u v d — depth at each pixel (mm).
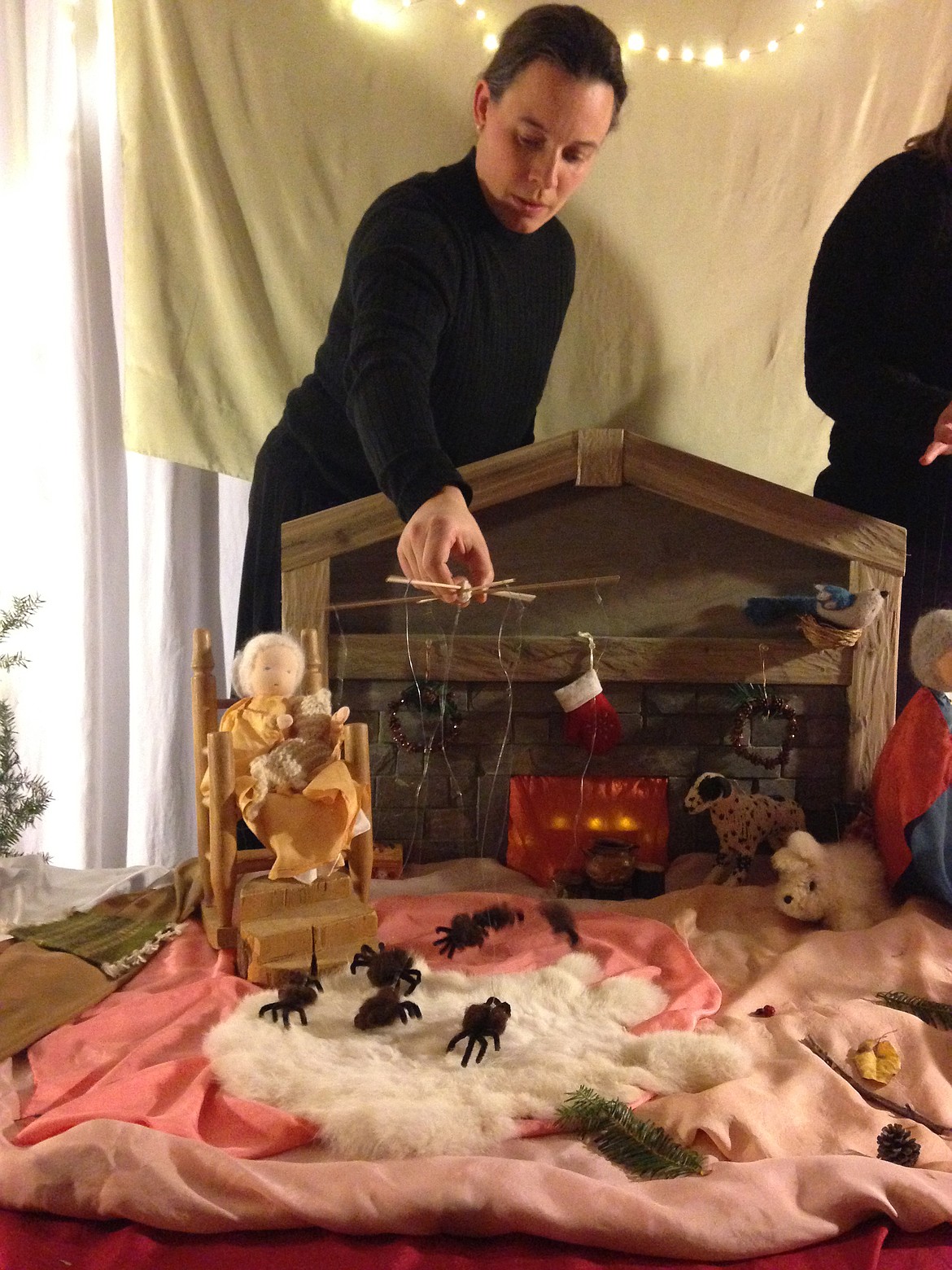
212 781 1447
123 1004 1302
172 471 2193
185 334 2084
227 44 1990
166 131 2021
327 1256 881
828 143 2090
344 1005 1271
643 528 1827
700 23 2043
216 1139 1026
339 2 1991
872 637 1822
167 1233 907
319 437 2020
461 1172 917
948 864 1578
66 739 2215
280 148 2035
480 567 1521
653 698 1846
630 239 2123
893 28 2045
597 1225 879
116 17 1980
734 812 1769
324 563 1798
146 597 2227
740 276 2148
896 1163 996
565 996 1315
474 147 1876
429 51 2016
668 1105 1065
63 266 2125
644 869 1791
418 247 1792
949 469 1917
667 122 2076
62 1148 940
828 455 2203
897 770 1639
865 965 1439
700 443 2221
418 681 1816
